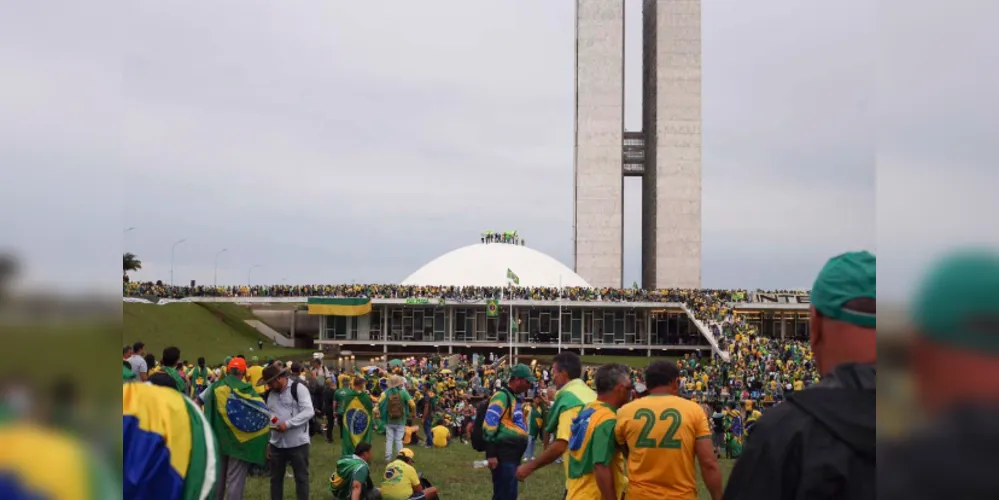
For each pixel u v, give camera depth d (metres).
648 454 7.31
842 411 3.19
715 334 90.38
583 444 8.07
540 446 27.22
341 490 14.33
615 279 141.00
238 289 101.00
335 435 30.28
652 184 145.75
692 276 140.62
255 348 87.62
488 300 99.12
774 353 72.94
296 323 103.88
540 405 17.53
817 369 3.49
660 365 7.70
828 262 3.26
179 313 88.69
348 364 54.47
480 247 137.12
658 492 7.27
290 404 13.29
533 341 101.06
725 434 29.48
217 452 3.84
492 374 53.25
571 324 101.94
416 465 22.62
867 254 3.14
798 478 3.23
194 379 25.58
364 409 19.66
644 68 154.88
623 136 147.25
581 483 8.22
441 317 100.88
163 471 3.58
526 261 131.88
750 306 101.88
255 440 11.70
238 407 11.52
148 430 3.61
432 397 34.06
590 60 143.75
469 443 31.28
